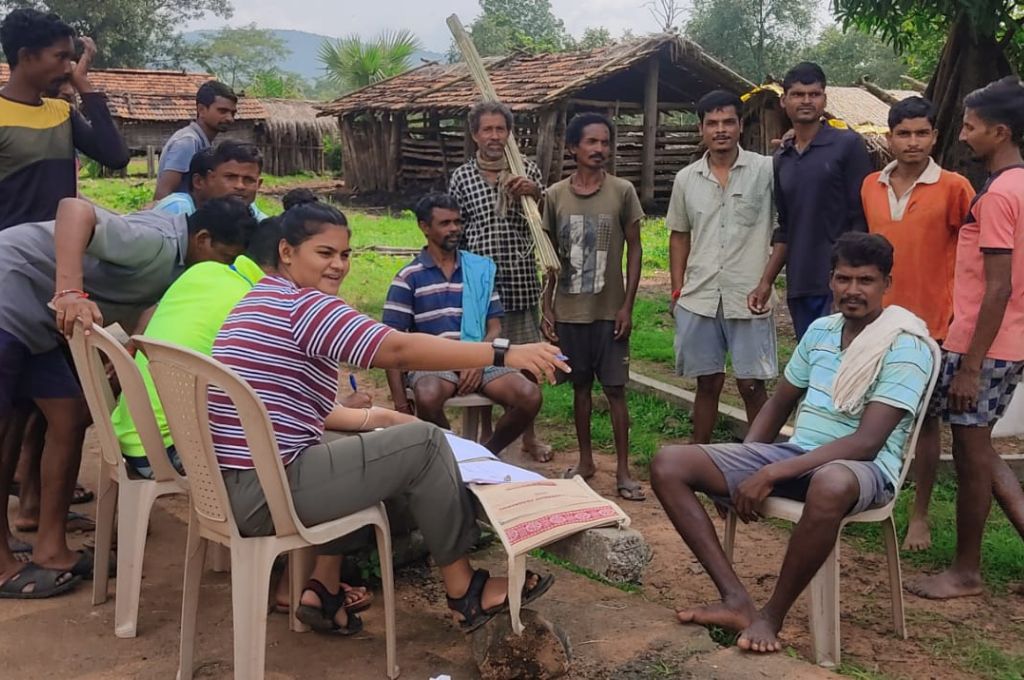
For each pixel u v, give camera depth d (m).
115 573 3.98
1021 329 3.90
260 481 2.86
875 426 3.44
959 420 3.97
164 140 30.62
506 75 22.05
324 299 3.00
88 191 22.06
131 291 3.87
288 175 33.00
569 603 3.72
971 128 3.94
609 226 5.15
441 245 4.89
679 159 22.11
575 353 5.28
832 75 40.03
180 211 4.30
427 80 24.77
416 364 2.92
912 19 8.57
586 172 5.15
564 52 22.66
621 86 22.09
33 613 3.63
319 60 34.94
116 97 29.86
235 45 61.91
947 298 4.37
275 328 2.98
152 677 3.19
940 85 7.88
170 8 46.47
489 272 5.04
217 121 5.48
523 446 5.91
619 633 3.44
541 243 5.01
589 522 3.05
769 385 7.17
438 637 3.49
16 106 4.38
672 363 8.01
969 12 7.15
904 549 4.52
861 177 4.73
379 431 3.07
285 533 2.93
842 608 3.95
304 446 2.99
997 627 3.78
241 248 3.83
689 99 22.05
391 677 3.17
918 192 4.31
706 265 5.04
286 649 3.38
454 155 23.23
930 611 3.91
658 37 20.19
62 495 3.84
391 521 3.64
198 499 3.01
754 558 4.45
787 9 38.59
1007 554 4.35
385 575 3.14
